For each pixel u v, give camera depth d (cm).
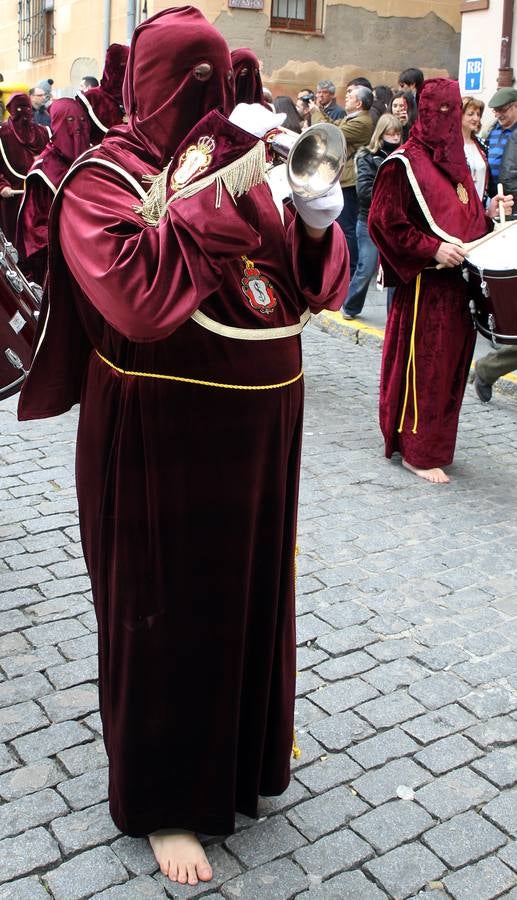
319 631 344
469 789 270
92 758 276
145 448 207
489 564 403
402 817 259
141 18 1234
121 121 596
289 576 233
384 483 485
